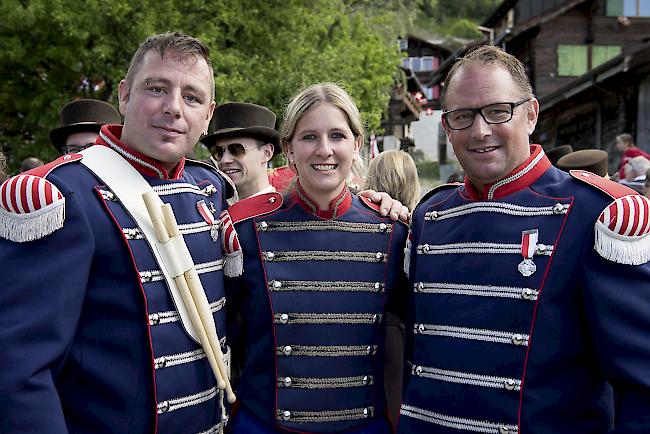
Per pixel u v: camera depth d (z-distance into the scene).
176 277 1.94
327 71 11.81
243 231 2.42
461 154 2.06
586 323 1.89
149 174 2.04
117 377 1.85
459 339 2.03
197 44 2.00
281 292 2.34
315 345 2.31
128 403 1.86
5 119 11.46
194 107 1.99
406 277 2.48
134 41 10.12
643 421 1.72
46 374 1.70
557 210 1.96
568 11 20.45
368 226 2.46
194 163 2.42
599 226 1.82
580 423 1.92
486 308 1.99
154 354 1.89
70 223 1.81
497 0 58.12
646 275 1.78
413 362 2.21
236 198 2.56
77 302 1.78
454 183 2.39
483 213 2.08
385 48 14.62
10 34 10.14
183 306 1.96
